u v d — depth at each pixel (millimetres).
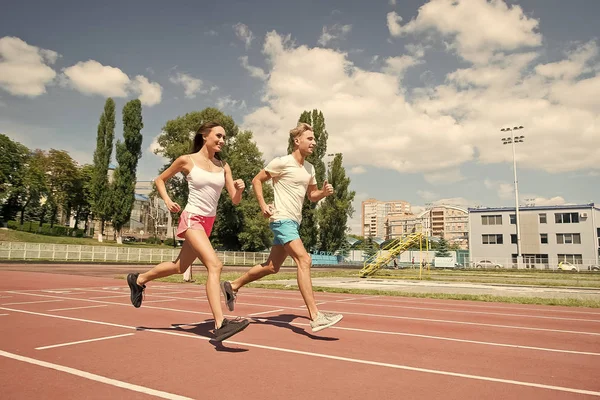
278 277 23062
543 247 60062
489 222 63250
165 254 49938
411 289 15523
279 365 3986
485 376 3777
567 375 3877
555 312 9273
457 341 5496
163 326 6031
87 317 6766
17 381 3322
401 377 3674
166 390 3162
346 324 6801
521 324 7273
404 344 5199
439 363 4242
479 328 6703
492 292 14734
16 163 65562
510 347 5172
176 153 48281
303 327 6270
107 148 58344
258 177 5578
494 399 3109
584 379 3744
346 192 58625
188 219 4727
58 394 3031
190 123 50906
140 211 104500
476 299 11883
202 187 4785
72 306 8117
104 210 57094
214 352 4461
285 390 3225
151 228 103750
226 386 3291
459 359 4445
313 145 5516
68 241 53594
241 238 53938
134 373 3602
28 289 11859
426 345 5176
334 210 57844
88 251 43375
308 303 5148
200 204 4789
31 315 6875
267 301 10102
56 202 70500
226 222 53594
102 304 8523
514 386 3479
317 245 58281
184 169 4840
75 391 3104
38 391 3088
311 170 5797
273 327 6215
